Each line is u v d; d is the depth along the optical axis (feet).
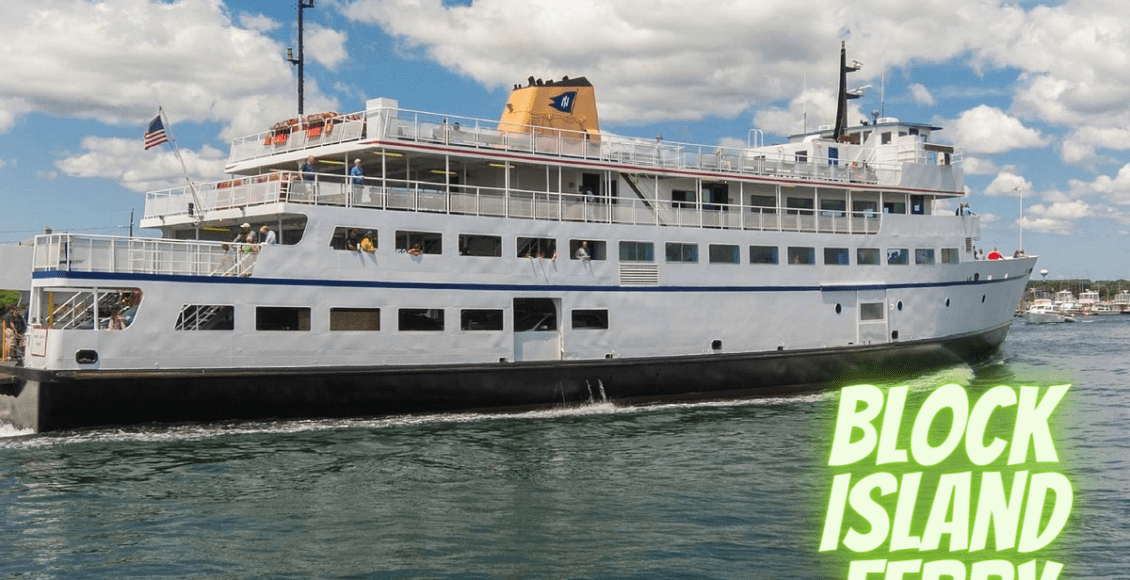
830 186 116.78
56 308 82.89
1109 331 294.46
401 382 88.43
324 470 69.67
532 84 107.24
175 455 73.41
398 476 68.39
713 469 70.95
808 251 112.88
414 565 49.96
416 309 89.71
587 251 99.96
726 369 105.60
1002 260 134.31
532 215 96.27
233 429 82.43
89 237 76.79
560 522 57.41
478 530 55.88
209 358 80.79
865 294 117.19
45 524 56.59
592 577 48.34
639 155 105.60
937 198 132.05
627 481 67.36
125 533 55.01
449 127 93.91
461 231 92.02
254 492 63.72
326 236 85.46
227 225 94.58
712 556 51.47
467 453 76.02
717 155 110.83
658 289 102.42
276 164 99.40
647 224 104.53
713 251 106.22
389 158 95.50
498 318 93.71
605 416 94.17
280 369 83.20
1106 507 60.70
